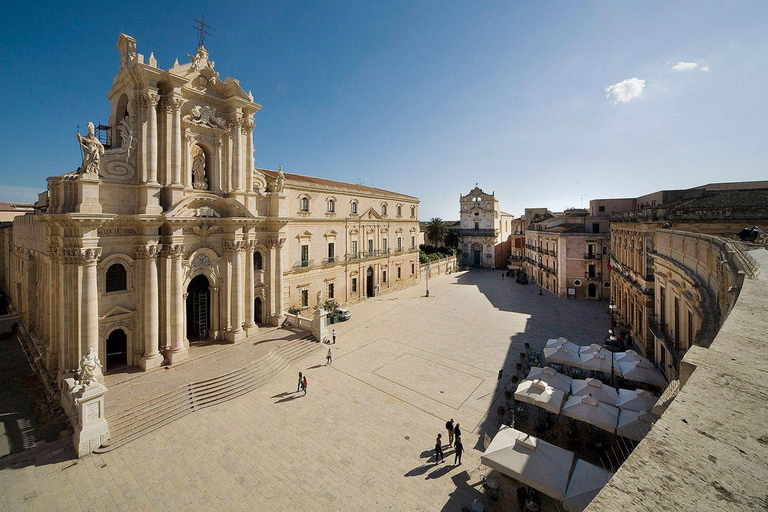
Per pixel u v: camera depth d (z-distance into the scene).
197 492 15.66
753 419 3.22
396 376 27.16
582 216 58.31
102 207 23.89
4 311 43.91
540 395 19.66
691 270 18.75
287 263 39.12
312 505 15.07
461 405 23.05
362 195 51.50
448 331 38.72
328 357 29.03
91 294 22.27
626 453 18.02
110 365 25.50
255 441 19.09
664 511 2.17
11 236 42.47
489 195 93.19
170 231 25.78
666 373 23.11
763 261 9.98
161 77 25.48
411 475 16.81
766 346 4.71
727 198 30.28
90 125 22.33
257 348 29.02
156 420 20.28
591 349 26.27
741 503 2.18
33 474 16.48
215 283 30.00
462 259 96.06
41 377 24.97
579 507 12.79
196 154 29.77
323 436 19.62
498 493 15.33
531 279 74.75
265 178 35.97
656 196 39.72
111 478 16.38
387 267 58.81
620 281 40.03
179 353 26.14
